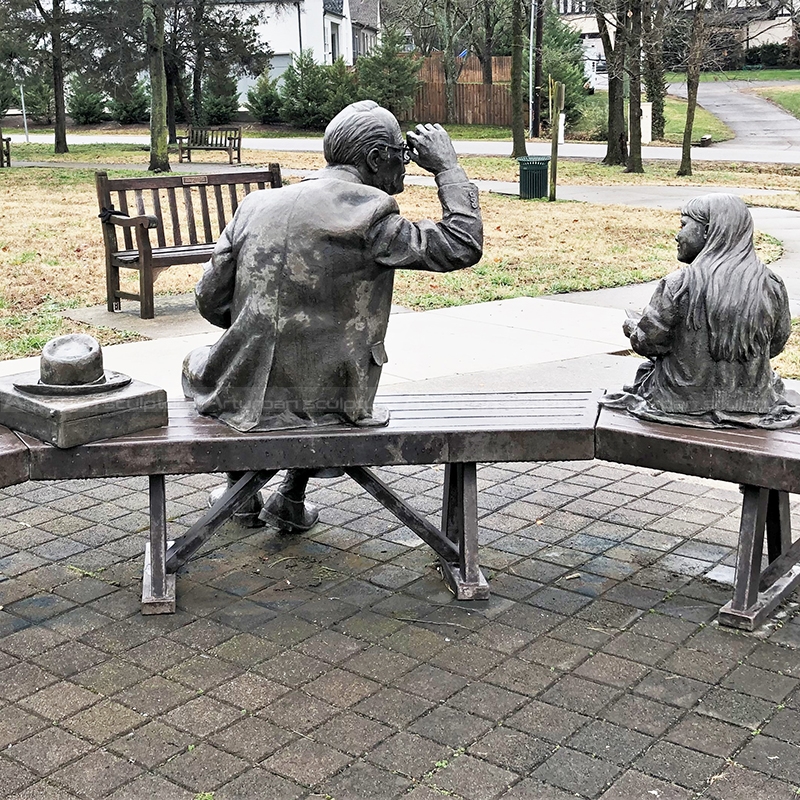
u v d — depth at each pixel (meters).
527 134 42.75
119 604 4.12
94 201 19.66
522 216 17.73
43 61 32.97
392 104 44.22
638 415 4.19
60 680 3.54
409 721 3.27
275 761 3.06
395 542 4.75
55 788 2.94
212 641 3.81
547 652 3.72
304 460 4.01
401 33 46.62
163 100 25.38
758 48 65.44
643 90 47.16
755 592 3.96
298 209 3.92
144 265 9.42
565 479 5.65
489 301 10.55
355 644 3.78
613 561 4.54
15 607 4.10
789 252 13.64
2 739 3.19
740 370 4.09
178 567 4.18
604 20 28.89
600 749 3.13
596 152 34.34
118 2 32.22
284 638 3.82
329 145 4.04
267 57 38.53
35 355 8.17
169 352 8.16
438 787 2.94
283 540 4.78
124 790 2.93
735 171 28.28
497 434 4.05
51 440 3.82
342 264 3.93
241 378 4.09
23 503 5.32
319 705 3.37
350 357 4.02
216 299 4.19
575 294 10.95
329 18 53.12
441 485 5.56
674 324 4.05
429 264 3.95
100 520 5.07
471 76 48.97
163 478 4.05
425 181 23.36
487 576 4.38
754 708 3.36
